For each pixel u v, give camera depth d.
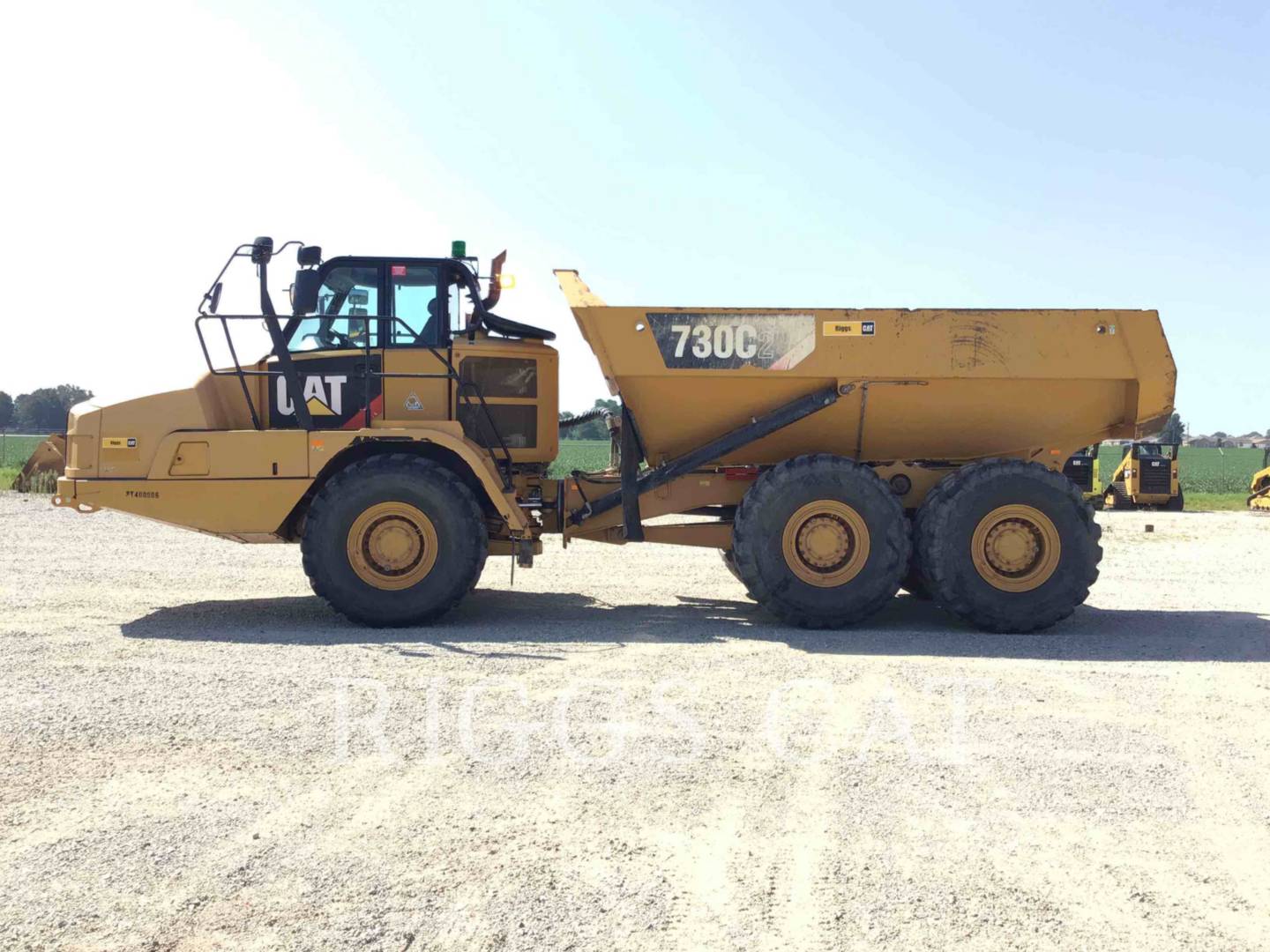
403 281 7.83
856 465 7.41
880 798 3.87
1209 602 9.09
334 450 7.35
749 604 8.80
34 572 9.99
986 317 7.52
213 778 4.04
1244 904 3.08
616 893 3.10
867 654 6.47
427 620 7.33
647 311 7.48
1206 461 69.75
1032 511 7.35
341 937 2.84
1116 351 7.53
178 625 7.38
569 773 4.11
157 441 7.36
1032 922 2.95
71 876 3.19
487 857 3.35
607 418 9.28
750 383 7.60
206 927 2.89
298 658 6.14
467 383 7.88
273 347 7.82
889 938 2.86
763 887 3.15
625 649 6.52
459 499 7.31
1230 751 4.46
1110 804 3.84
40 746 4.41
